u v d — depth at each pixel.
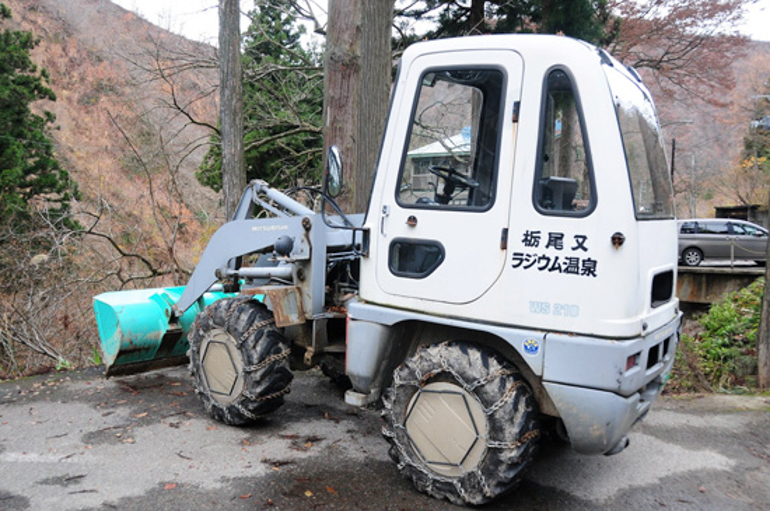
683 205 34.47
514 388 3.24
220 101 9.62
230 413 4.51
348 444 4.32
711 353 6.93
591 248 3.05
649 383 3.69
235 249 4.91
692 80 19.17
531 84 3.22
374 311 3.68
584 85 3.11
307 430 4.57
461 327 3.44
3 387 5.66
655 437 4.69
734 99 31.25
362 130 6.86
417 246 3.55
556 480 3.88
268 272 4.62
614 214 3.02
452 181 3.48
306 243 4.27
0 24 17.14
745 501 3.66
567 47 3.17
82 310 10.09
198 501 3.44
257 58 14.20
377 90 6.88
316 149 12.99
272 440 4.36
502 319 3.27
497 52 3.32
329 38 7.02
